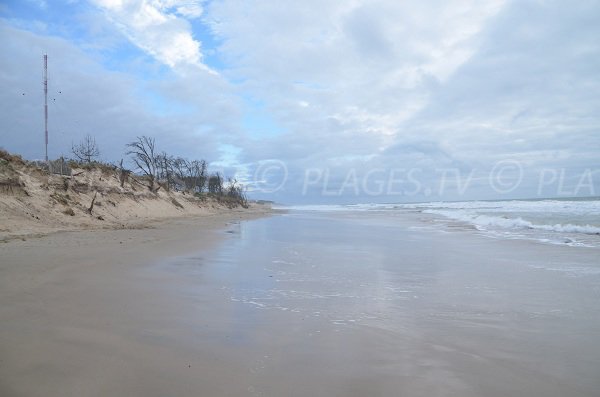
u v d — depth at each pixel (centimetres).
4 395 315
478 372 398
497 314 613
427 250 1412
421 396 345
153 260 1081
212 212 5809
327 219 4116
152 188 4119
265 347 457
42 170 2266
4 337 443
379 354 444
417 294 746
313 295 731
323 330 528
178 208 4406
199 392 338
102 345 436
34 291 663
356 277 909
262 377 375
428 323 566
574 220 2409
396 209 8006
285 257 1225
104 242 1418
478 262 1130
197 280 843
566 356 444
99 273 852
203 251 1332
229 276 901
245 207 9475
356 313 615
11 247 1173
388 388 359
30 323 498
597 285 824
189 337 482
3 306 570
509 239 1722
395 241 1736
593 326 553
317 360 422
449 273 965
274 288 785
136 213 3075
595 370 405
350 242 1700
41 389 329
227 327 529
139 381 354
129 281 793
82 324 506
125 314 564
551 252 1302
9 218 1623
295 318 581
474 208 5694
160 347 442
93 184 2877
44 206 1938
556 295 738
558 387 366
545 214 3103
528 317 597
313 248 1475
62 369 369
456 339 498
